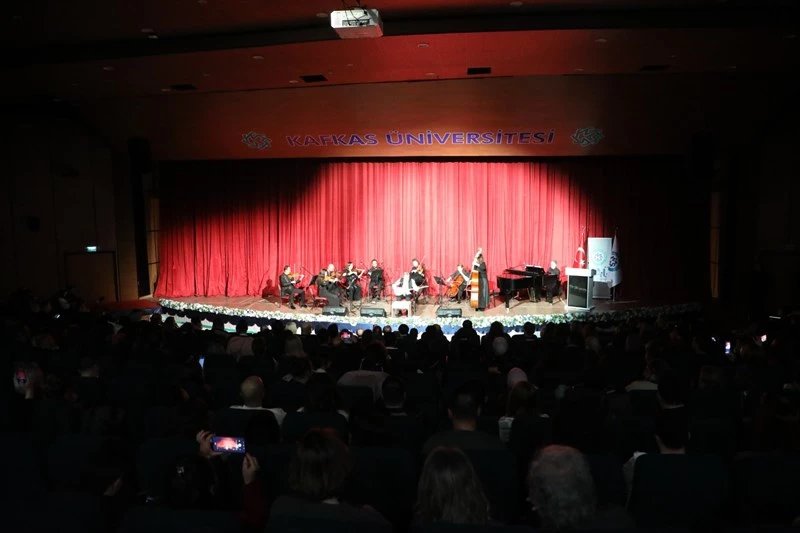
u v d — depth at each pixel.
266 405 6.01
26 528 2.61
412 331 10.60
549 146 17.23
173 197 20.12
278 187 19.77
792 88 14.66
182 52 12.25
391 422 4.66
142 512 2.58
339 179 19.48
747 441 5.12
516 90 15.43
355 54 12.52
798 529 2.51
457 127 16.80
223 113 17.05
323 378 5.19
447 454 2.60
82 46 12.70
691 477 3.36
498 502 3.55
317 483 2.73
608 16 10.81
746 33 10.99
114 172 19.27
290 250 19.84
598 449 3.92
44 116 17.75
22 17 10.88
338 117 16.78
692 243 17.48
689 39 11.40
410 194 19.23
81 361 6.69
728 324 16.09
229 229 20.03
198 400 4.82
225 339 9.71
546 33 11.15
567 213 18.70
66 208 18.25
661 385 4.71
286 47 11.99
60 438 3.89
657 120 16.08
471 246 19.08
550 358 7.13
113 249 19.34
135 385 6.31
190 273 20.23
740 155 17.34
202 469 2.91
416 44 11.84
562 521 2.44
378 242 19.44
